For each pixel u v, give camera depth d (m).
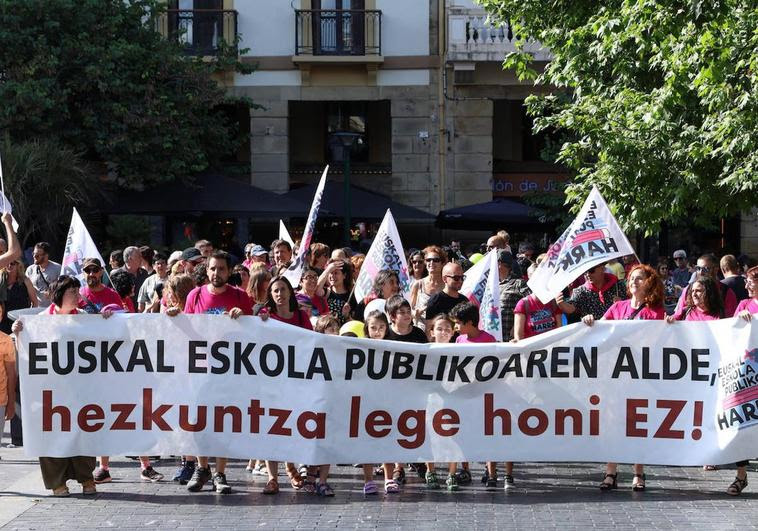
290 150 29.31
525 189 28.78
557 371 9.38
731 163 14.03
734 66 13.35
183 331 9.40
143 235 23.88
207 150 26.73
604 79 17.09
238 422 9.38
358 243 27.78
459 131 27.97
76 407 9.39
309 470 9.59
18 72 23.45
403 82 28.05
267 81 28.09
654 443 9.36
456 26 27.22
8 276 12.66
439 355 9.36
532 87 27.61
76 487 9.89
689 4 13.65
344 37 27.95
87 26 24.12
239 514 8.73
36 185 21.47
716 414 9.27
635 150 14.94
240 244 27.61
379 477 10.43
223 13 27.89
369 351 9.37
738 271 12.45
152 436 9.42
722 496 9.34
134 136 24.31
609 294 10.93
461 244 28.25
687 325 9.31
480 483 10.00
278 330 9.37
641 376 9.36
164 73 24.73
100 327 9.40
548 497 9.33
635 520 8.46
